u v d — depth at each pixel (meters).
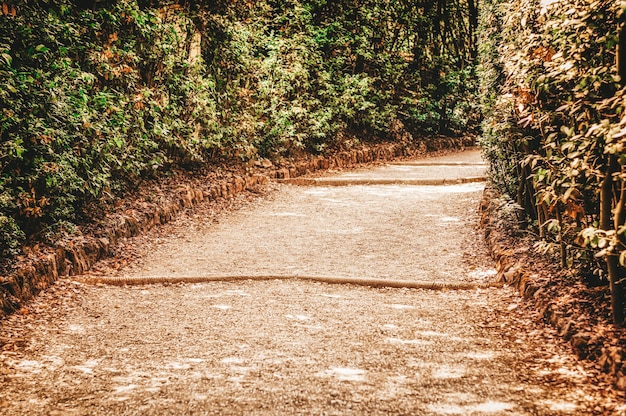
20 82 6.22
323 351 4.63
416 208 10.28
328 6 16.22
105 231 7.63
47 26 6.88
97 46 8.12
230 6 12.04
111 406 3.78
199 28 11.12
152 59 9.59
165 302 5.94
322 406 3.73
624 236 4.35
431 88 19.58
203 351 4.67
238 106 12.17
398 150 17.61
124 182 8.95
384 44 17.84
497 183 8.91
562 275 5.52
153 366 4.39
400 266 7.13
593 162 4.52
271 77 13.05
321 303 5.86
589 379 3.98
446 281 6.45
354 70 17.06
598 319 4.59
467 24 20.89
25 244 6.57
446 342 4.78
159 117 9.88
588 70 4.65
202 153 11.43
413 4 18.64
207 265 7.25
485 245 7.80
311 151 14.86
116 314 5.59
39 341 4.91
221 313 5.58
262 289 6.33
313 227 9.21
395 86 18.64
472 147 20.88
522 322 5.10
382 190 12.05
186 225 9.20
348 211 10.23
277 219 9.77
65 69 7.07
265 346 4.75
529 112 5.68
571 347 4.45
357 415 3.61
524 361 4.36
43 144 6.59
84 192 7.60
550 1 5.51
